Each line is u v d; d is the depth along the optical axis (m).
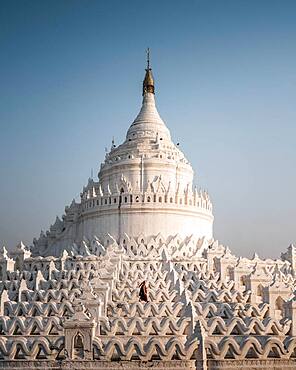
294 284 62.12
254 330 34.72
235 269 60.69
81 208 91.88
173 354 29.78
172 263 66.38
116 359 30.36
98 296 39.56
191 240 81.88
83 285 47.53
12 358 30.59
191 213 85.50
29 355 30.39
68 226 93.25
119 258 63.72
